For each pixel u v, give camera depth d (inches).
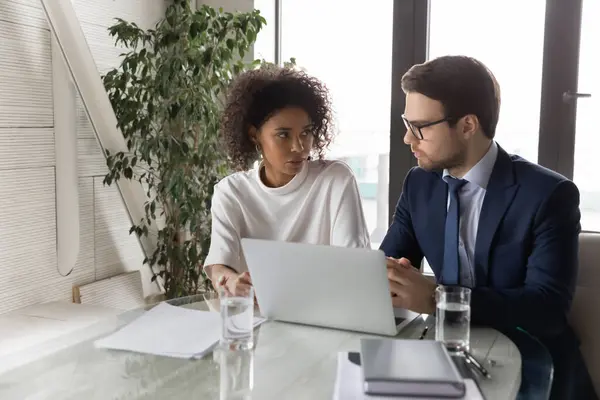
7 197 94.7
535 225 56.9
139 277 122.1
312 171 69.1
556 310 53.0
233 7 127.2
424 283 51.3
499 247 58.6
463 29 108.9
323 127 70.4
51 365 43.4
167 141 104.5
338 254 46.6
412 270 52.0
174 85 105.3
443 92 56.9
